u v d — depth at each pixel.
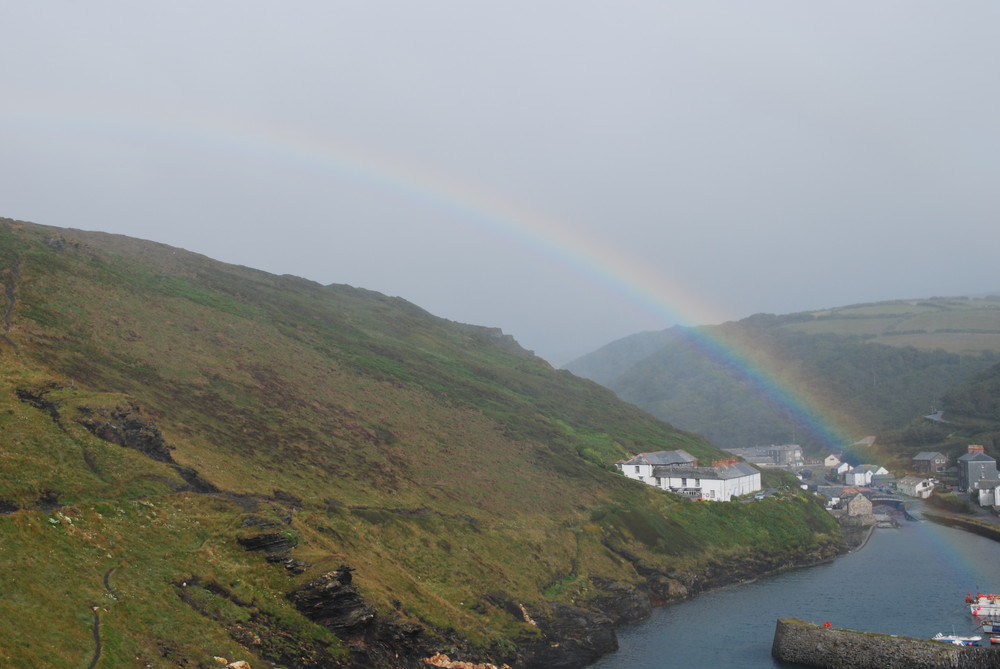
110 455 80.75
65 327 112.31
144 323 131.50
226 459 98.88
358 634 74.06
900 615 115.75
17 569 56.94
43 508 67.38
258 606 69.50
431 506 118.38
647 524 143.62
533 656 93.38
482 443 156.00
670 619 117.56
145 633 58.28
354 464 119.75
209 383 122.00
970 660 88.12
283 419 122.69
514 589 105.56
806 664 95.81
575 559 124.56
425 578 98.00
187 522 76.62
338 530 94.75
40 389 85.69
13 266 124.81
